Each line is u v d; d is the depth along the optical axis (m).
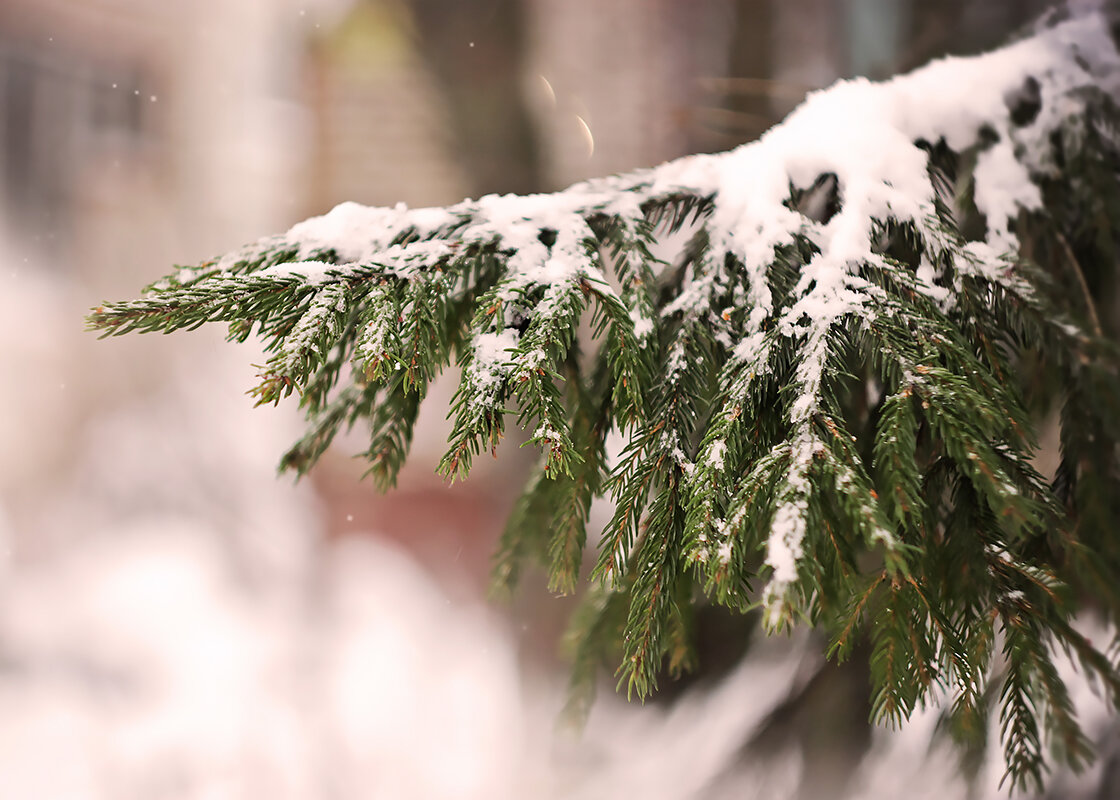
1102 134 1.43
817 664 1.71
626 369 1.30
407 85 5.68
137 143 6.78
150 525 5.89
